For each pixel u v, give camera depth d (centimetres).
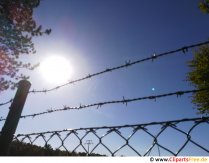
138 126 143
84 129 169
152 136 134
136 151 135
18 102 262
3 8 1259
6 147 238
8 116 256
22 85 271
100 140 157
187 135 124
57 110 234
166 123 132
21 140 222
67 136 179
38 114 244
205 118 120
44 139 195
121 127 150
